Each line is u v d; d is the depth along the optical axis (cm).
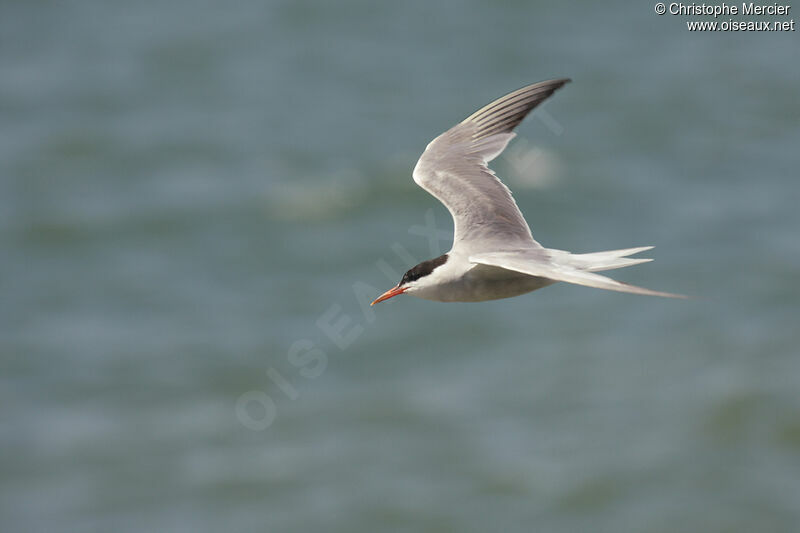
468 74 3791
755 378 1866
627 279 2322
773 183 2809
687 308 2158
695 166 2945
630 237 2536
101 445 1798
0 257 2581
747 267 2327
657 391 1862
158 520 1620
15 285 2423
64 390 1973
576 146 3083
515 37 4141
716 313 2136
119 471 1731
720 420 1759
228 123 3453
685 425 1745
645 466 1652
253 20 4528
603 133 3195
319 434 1808
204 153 3212
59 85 3884
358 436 1788
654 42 4031
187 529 1590
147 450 1784
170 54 4178
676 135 3169
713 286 2253
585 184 2836
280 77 3878
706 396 1827
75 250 2608
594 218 2659
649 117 3303
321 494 1641
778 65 3744
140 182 3023
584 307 2186
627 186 2830
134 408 1909
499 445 1730
